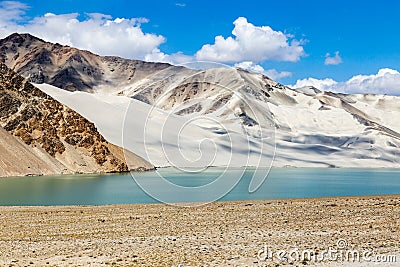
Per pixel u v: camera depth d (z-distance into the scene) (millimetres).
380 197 34844
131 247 16844
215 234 19422
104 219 23203
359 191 46656
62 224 21875
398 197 34844
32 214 24781
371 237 18641
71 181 53469
